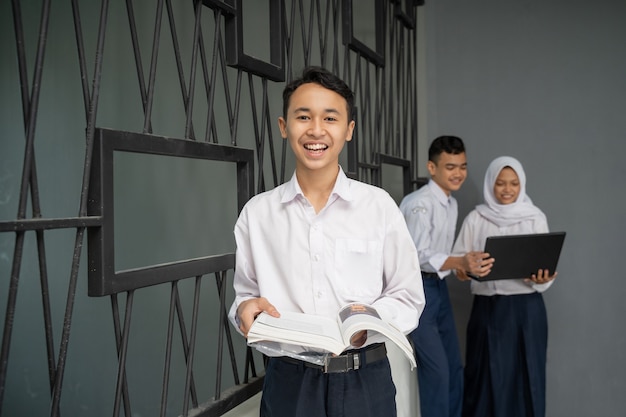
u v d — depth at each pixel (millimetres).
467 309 3221
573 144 2965
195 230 2730
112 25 2637
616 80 2873
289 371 1146
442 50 3234
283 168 1794
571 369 3002
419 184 3211
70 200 2852
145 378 2775
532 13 3033
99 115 2699
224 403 1500
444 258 2291
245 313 1068
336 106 1083
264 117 1740
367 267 1157
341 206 1160
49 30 2807
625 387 2895
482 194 3168
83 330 2893
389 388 1180
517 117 3080
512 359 2510
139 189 2729
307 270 1155
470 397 2682
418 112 3293
